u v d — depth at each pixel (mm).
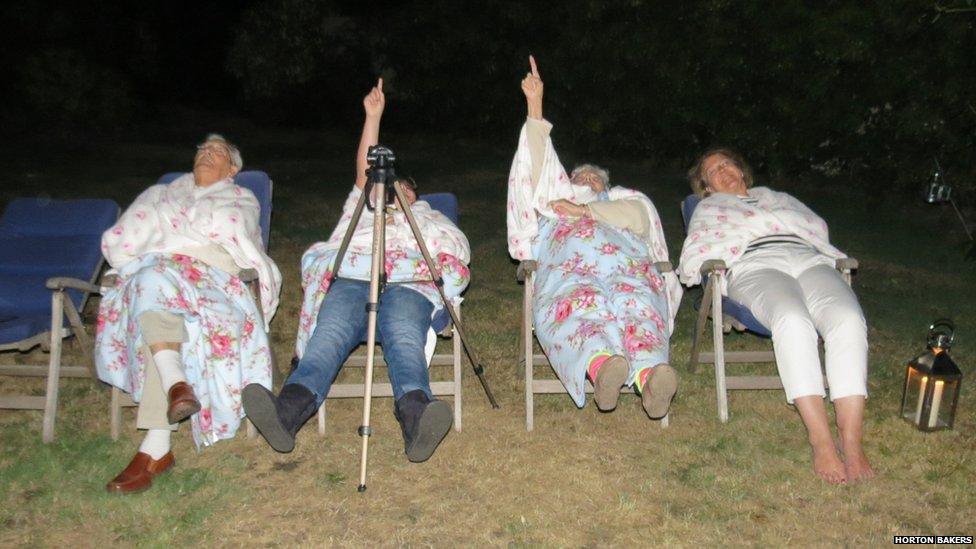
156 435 3604
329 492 3506
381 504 3432
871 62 7551
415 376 3516
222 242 4012
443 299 3771
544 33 10195
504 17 10320
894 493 3516
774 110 8398
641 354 3682
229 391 3756
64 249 4320
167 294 3631
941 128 7488
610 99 9461
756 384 4176
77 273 4258
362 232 4074
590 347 3586
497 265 6207
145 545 3168
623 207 4285
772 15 8016
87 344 4047
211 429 3738
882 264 6480
